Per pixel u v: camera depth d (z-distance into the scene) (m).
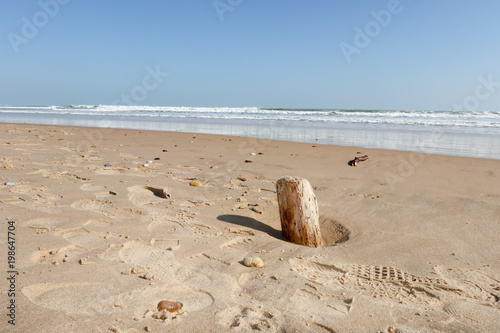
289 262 2.72
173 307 1.99
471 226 3.53
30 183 4.79
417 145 10.05
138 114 29.92
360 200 4.50
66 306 1.95
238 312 2.01
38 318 1.82
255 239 3.21
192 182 5.09
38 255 2.59
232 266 2.60
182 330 1.80
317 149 9.05
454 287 2.36
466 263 2.74
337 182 5.43
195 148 9.23
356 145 10.09
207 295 2.18
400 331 1.87
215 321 1.89
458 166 6.64
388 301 2.18
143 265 2.52
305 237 3.29
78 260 2.53
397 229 3.50
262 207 4.16
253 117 24.69
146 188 4.85
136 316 1.89
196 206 4.09
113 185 4.84
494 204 4.24
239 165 6.79
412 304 2.15
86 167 6.15
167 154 8.11
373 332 1.85
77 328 1.75
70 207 3.79
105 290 2.14
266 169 6.40
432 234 3.35
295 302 2.13
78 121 20.41
